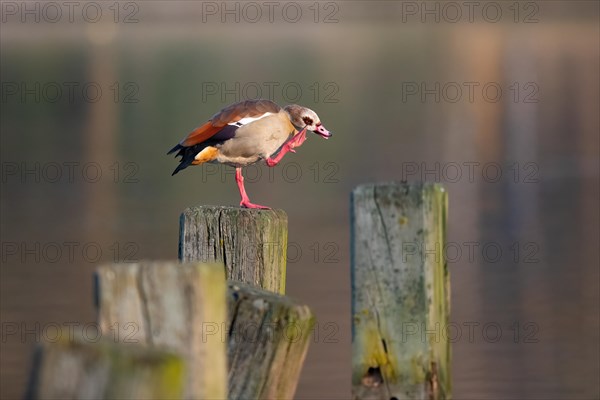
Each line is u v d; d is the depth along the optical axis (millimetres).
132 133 37094
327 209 21625
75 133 37281
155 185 25938
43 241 18906
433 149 31625
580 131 34719
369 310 4945
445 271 5047
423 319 4902
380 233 4898
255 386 5023
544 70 55594
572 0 101125
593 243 17766
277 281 6609
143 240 18938
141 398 3219
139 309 3922
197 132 9781
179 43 88562
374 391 4996
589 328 12266
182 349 3920
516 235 18750
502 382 10453
